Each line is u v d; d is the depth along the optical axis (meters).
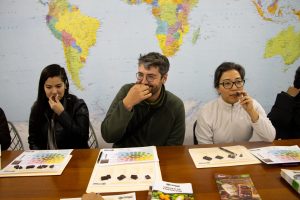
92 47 2.46
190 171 1.17
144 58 1.50
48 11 2.39
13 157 1.37
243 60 2.55
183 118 1.70
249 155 1.31
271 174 1.12
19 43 2.43
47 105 1.86
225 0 2.43
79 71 2.50
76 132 1.80
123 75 2.53
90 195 0.93
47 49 2.46
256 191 0.99
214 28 2.47
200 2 2.42
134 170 1.18
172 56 2.51
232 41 2.51
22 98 2.52
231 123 1.73
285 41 2.55
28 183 1.10
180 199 0.95
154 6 2.41
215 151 1.38
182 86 2.56
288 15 2.50
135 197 0.97
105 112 2.58
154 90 1.51
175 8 2.42
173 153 1.38
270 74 2.60
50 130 1.84
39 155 1.38
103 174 1.14
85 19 2.41
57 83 1.80
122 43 2.47
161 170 1.18
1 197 1.00
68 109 1.88
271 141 1.53
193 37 2.48
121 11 2.41
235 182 1.06
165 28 2.45
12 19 2.39
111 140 1.54
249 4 2.45
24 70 2.48
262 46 2.54
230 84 1.65
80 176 1.15
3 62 2.46
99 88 2.54
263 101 2.62
